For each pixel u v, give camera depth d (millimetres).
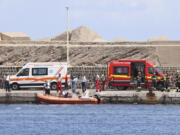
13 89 149250
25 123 123875
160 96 137375
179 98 137000
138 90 144500
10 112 135500
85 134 113250
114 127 120000
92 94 140625
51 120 127875
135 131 116000
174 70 158375
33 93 139500
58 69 148625
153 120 126438
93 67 160125
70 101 137375
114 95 137750
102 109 138750
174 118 128875
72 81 139750
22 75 149125
